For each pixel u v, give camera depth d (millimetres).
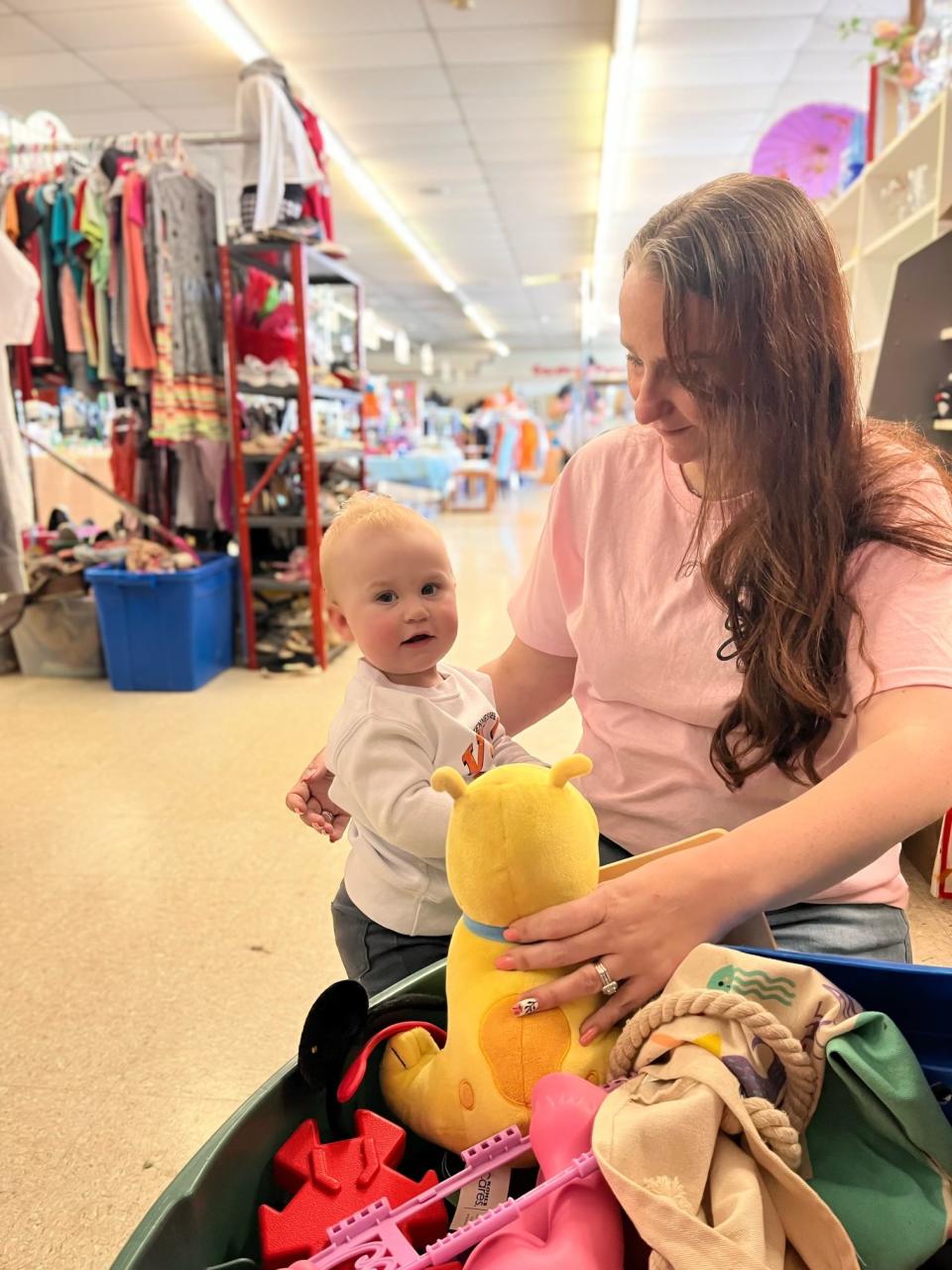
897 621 771
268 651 3988
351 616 1010
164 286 3480
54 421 5273
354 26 5016
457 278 12773
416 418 16859
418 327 18000
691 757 974
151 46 5160
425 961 1014
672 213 811
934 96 3088
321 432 4312
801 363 759
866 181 3633
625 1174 521
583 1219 522
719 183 813
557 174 7871
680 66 5641
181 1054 1484
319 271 4105
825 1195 568
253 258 3785
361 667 1049
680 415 829
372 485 9086
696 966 638
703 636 957
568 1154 566
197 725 3205
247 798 2537
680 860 687
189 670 3645
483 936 686
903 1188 561
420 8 4832
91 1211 1181
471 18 4945
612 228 9906
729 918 673
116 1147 1289
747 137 6977
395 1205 625
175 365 3582
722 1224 491
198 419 3701
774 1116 547
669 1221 486
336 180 7801
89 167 3695
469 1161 612
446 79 5773
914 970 645
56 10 4742
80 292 3607
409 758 975
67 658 3891
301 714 3322
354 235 9945
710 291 750
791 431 771
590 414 17703
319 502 4027
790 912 941
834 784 709
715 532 935
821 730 831
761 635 803
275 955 1762
